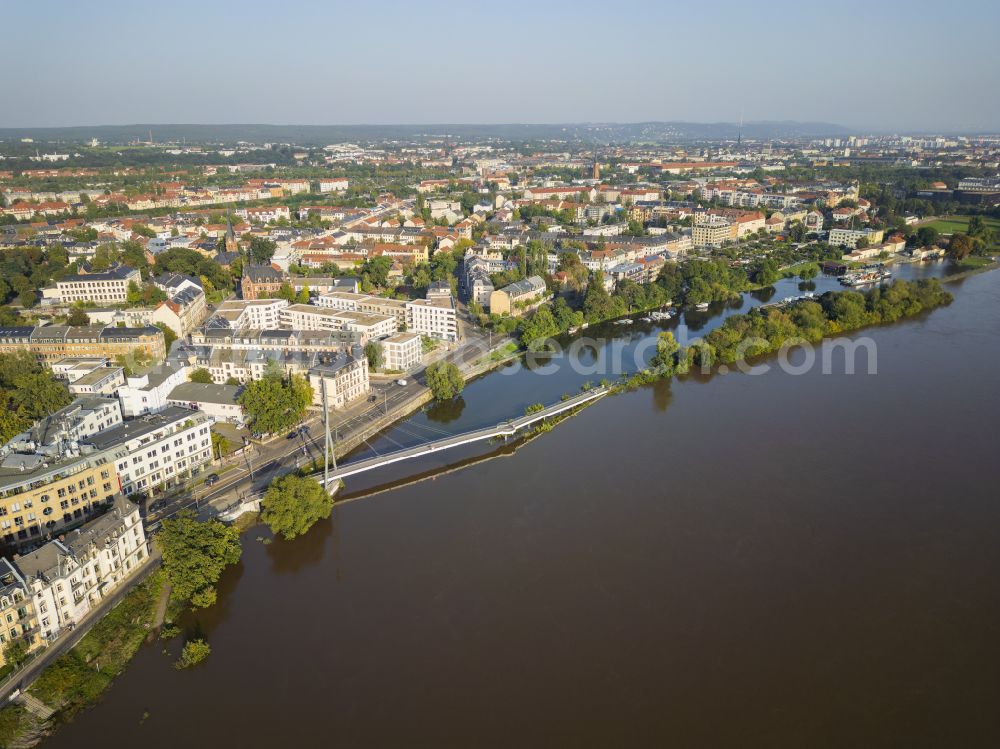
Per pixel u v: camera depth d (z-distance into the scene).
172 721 194.25
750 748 189.38
